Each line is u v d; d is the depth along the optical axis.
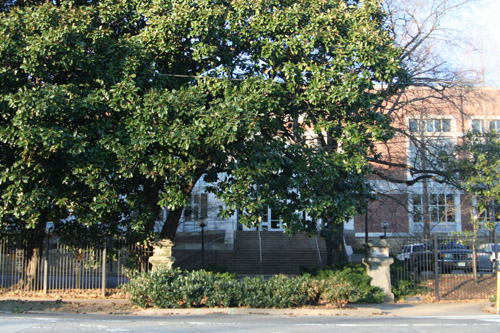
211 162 14.38
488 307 14.90
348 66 14.34
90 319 11.09
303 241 31.55
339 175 14.95
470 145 20.00
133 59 13.41
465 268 19.86
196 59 13.94
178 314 12.66
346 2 16.75
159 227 28.44
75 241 16.36
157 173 13.36
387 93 16.95
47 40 12.33
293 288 13.72
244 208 13.75
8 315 11.71
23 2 15.19
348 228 34.84
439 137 22.17
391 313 13.85
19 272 16.64
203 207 30.75
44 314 12.21
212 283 13.51
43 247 17.05
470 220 19.47
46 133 12.03
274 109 14.47
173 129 12.59
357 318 12.27
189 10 13.62
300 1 15.05
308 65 14.34
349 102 13.73
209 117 12.52
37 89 12.43
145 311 12.88
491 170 18.16
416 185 32.09
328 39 14.38
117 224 15.77
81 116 12.97
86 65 13.16
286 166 14.86
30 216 13.41
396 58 14.91
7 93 12.88
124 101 12.93
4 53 12.37
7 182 13.45
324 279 15.09
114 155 13.23
